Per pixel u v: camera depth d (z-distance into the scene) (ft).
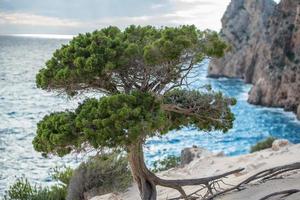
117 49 39.47
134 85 41.24
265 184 43.01
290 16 380.17
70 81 40.63
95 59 38.14
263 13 584.40
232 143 196.85
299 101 313.32
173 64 39.88
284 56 351.05
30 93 450.30
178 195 56.65
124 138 35.70
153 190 44.62
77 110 39.22
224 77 582.76
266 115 298.35
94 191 66.69
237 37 604.49
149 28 43.78
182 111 43.37
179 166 80.64
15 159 166.40
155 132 40.55
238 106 342.85
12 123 270.46
